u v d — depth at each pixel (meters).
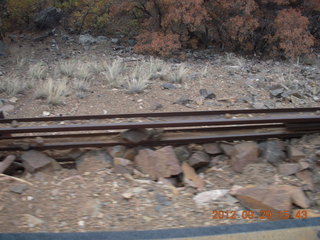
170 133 5.19
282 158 4.88
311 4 15.14
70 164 4.96
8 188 4.06
